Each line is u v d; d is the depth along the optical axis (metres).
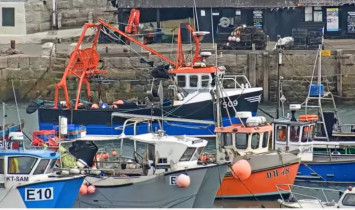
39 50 171.00
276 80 163.38
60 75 165.88
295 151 109.62
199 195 101.44
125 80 155.50
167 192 101.00
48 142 109.62
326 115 120.75
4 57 166.88
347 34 174.50
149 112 133.88
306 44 165.38
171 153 102.12
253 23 175.00
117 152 112.88
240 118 114.25
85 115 134.50
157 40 171.88
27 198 94.81
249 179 106.62
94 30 173.00
